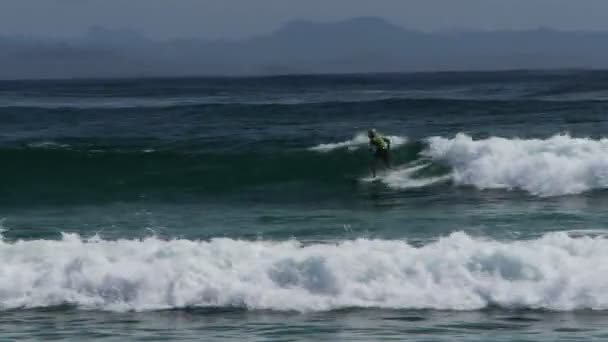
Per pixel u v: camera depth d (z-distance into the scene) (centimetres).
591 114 13838
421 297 4672
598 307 4509
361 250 5175
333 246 5319
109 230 6838
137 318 4541
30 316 4594
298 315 4534
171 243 5328
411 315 4475
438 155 9075
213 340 4147
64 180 9112
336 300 4691
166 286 4828
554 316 4403
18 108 18262
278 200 8238
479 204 7662
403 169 9081
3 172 9281
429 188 8544
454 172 8831
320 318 4469
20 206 8094
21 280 4934
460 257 4891
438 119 14200
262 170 9325
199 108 17512
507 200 7819
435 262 4866
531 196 7962
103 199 8406
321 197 8338
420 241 6028
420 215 7188
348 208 7694
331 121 14512
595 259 4897
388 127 13150
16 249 5319
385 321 4388
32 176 9212
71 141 11525
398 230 6512
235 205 8006
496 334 4128
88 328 4369
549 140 8869
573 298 4584
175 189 8831
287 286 4819
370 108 16275
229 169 9394
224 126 13950
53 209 7931
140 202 8231
